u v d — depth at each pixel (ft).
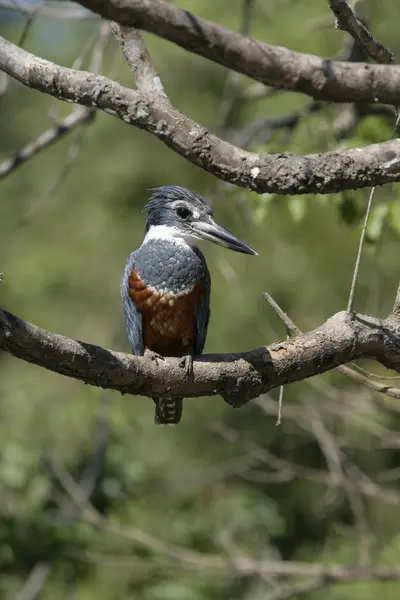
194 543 41.29
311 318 51.55
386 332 18.47
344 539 48.26
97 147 65.87
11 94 69.97
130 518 40.65
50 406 56.18
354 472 35.70
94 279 64.03
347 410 35.96
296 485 56.34
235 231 48.26
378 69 13.00
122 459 39.14
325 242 56.24
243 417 57.77
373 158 15.35
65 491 36.73
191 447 57.72
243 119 58.23
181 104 63.00
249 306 56.85
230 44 12.44
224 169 15.79
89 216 65.62
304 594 44.21
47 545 35.70
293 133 34.42
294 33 50.96
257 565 33.78
